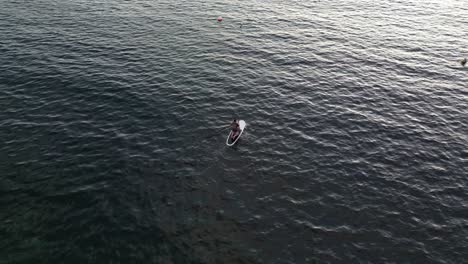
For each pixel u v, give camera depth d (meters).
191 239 23.16
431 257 22.84
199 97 39.00
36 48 47.47
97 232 23.22
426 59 50.75
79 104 36.41
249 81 42.91
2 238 22.36
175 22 59.44
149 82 41.16
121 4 66.62
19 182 26.62
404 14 70.12
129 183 27.23
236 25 59.75
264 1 73.81
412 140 34.03
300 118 36.56
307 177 29.03
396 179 29.17
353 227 24.75
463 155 32.25
